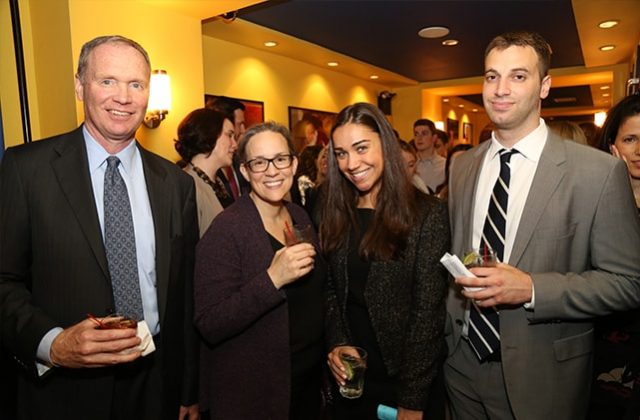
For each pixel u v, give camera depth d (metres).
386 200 1.49
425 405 1.42
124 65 1.25
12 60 2.71
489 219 1.39
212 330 1.40
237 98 4.81
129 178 1.36
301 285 1.53
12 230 1.21
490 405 1.42
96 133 1.32
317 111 6.03
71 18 2.65
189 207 1.50
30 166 1.24
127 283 1.30
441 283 1.45
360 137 1.46
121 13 2.94
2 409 1.50
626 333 1.49
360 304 1.55
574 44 5.41
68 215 1.24
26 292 1.24
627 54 5.65
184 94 3.40
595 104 12.35
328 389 1.78
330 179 1.62
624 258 1.25
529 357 1.33
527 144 1.36
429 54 5.68
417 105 7.85
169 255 1.38
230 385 1.46
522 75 1.29
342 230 1.59
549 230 1.29
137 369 1.36
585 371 1.39
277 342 1.44
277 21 4.28
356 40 5.00
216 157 2.33
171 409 1.42
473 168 1.50
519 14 4.27
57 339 1.15
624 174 1.28
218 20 3.97
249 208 1.53
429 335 1.42
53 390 1.27
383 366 1.53
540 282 1.25
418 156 5.20
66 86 2.70
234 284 1.44
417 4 3.95
